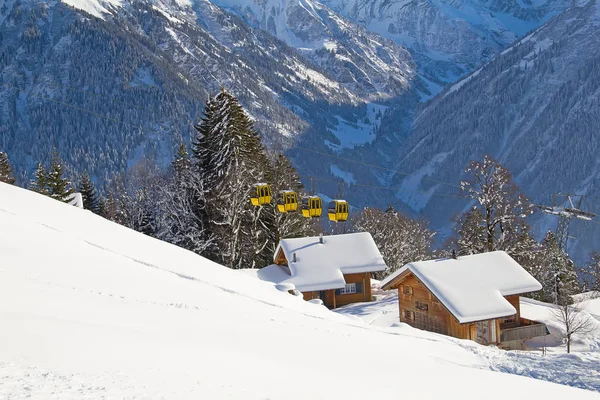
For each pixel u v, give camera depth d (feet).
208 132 173.47
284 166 195.42
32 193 119.03
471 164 164.66
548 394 49.21
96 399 22.58
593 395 52.31
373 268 168.14
